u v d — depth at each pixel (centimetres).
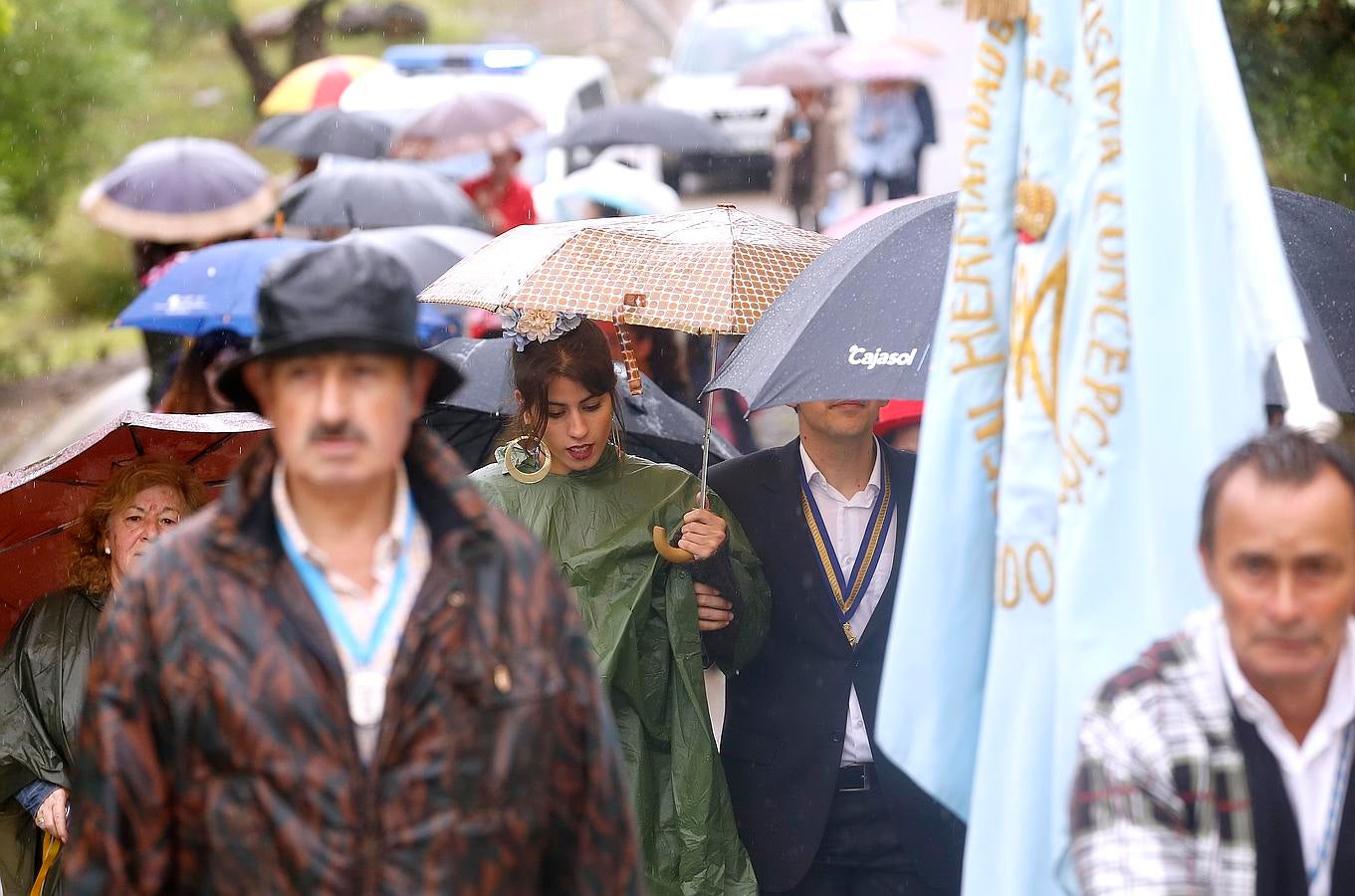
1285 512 582
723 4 5406
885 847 1066
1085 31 740
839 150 4919
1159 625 700
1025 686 745
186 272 2083
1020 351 757
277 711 619
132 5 4678
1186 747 599
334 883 614
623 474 1099
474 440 1506
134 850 627
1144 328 707
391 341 631
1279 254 669
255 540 635
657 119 3859
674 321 1057
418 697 627
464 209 2714
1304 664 589
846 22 5088
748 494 1110
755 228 1157
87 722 629
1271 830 598
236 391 668
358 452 636
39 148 4038
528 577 658
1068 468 730
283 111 3897
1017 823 739
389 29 5853
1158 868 586
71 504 1146
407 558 658
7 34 3606
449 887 620
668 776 1058
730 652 1080
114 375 3966
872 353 984
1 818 1105
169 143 2830
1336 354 918
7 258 4031
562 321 1060
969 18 784
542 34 7681
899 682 779
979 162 782
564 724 655
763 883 1072
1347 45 1877
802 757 1072
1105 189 730
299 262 638
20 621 1097
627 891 675
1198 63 703
